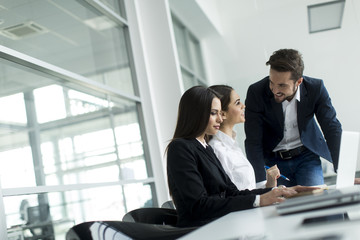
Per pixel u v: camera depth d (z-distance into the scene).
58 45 3.33
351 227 0.62
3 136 2.45
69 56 3.46
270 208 1.16
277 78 2.49
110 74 4.21
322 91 2.76
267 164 2.95
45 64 3.02
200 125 1.81
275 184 1.99
